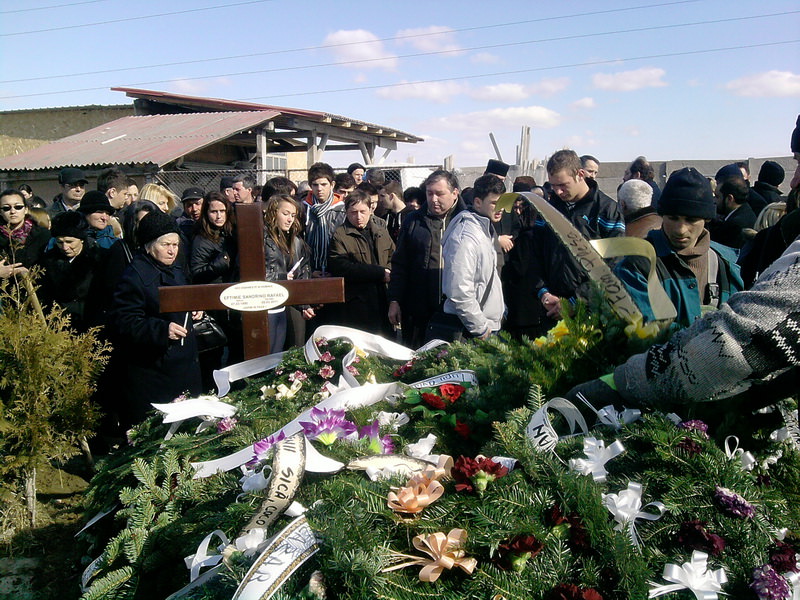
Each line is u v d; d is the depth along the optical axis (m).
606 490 1.59
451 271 4.18
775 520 1.52
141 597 1.96
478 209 4.38
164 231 3.85
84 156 12.91
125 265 4.62
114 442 4.60
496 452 1.76
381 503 1.57
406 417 2.30
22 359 3.53
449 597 1.39
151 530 2.06
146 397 3.82
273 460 1.74
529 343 2.29
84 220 5.00
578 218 4.54
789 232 2.60
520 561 1.43
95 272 4.73
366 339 3.26
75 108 19.06
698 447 1.61
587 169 7.35
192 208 6.02
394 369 3.05
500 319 4.45
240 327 4.69
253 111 14.60
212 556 1.71
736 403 1.75
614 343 1.98
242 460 2.15
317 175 6.39
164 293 3.36
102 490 2.63
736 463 1.59
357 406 2.36
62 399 3.68
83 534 2.74
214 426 2.69
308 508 1.66
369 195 5.55
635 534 1.50
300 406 2.70
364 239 5.54
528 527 1.45
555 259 4.33
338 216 6.38
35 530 3.48
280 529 1.70
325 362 3.05
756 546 1.46
